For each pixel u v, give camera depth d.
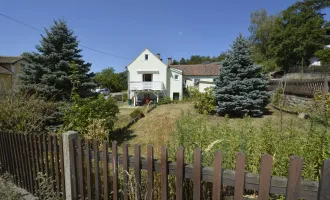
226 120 2.91
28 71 7.00
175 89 20.55
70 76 6.95
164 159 1.41
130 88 19.53
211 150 1.91
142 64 19.89
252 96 8.50
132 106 18.59
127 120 8.76
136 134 6.27
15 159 2.61
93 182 1.99
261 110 8.84
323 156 1.56
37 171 2.31
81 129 4.71
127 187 1.64
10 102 4.68
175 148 2.16
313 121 2.15
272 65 22.25
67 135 1.97
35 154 2.30
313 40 18.95
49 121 5.62
